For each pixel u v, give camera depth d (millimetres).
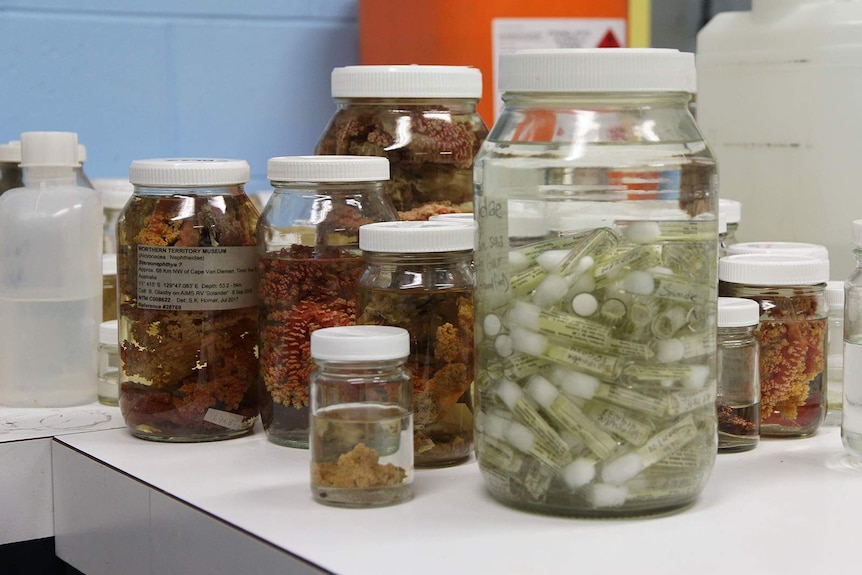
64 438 786
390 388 636
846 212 1041
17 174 958
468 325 703
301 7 1257
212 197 768
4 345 878
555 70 579
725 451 743
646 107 598
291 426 754
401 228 682
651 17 1243
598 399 584
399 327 689
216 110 1224
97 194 906
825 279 768
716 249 622
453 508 628
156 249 755
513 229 599
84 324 890
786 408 770
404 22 1130
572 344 583
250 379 784
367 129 818
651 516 606
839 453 739
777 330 765
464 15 1087
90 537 751
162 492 665
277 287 743
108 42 1164
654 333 586
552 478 597
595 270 582
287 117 1264
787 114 1062
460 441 709
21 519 783
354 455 628
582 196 585
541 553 555
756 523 596
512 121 610
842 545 562
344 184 734
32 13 1126
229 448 759
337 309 738
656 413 590
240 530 597
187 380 760
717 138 1123
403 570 535
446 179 818
